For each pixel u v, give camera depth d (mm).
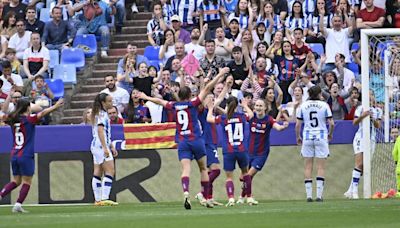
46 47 62469
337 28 59469
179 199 51031
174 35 61375
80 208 44250
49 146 51500
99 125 46188
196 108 39531
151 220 32469
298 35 57281
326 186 50812
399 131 50062
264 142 45031
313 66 56938
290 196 50906
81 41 63531
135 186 51188
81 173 51344
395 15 60969
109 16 65812
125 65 58688
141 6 70188
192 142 39469
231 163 42500
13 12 63750
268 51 57406
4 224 32219
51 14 65812
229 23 61062
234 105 42250
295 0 61812
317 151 45750
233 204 42281
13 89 55031
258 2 62000
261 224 29781
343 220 31109
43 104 55750
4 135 51344
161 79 55281
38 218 35500
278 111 53625
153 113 53844
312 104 45562
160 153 51062
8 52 61125
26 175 41438
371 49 50375
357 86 54406
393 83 50281
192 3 62969
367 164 49188
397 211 35438
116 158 51250
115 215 36312
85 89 62219
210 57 57000
